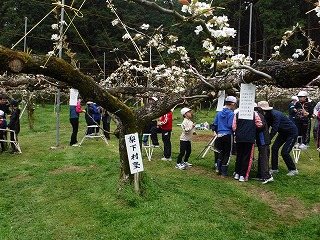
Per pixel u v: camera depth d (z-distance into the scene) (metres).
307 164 7.93
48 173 6.56
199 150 9.24
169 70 5.82
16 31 25.58
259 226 4.44
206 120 15.60
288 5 23.31
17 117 8.70
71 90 7.87
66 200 5.05
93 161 7.45
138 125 5.00
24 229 4.18
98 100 4.36
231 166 7.60
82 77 4.03
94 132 10.75
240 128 6.32
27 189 5.59
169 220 4.30
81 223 4.29
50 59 3.55
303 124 9.59
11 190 5.59
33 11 26.23
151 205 4.70
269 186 6.13
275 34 22.19
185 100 4.75
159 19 28.28
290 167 6.93
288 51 23.28
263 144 6.31
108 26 27.16
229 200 5.32
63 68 3.72
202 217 4.47
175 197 5.05
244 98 3.62
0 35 25.12
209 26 3.17
